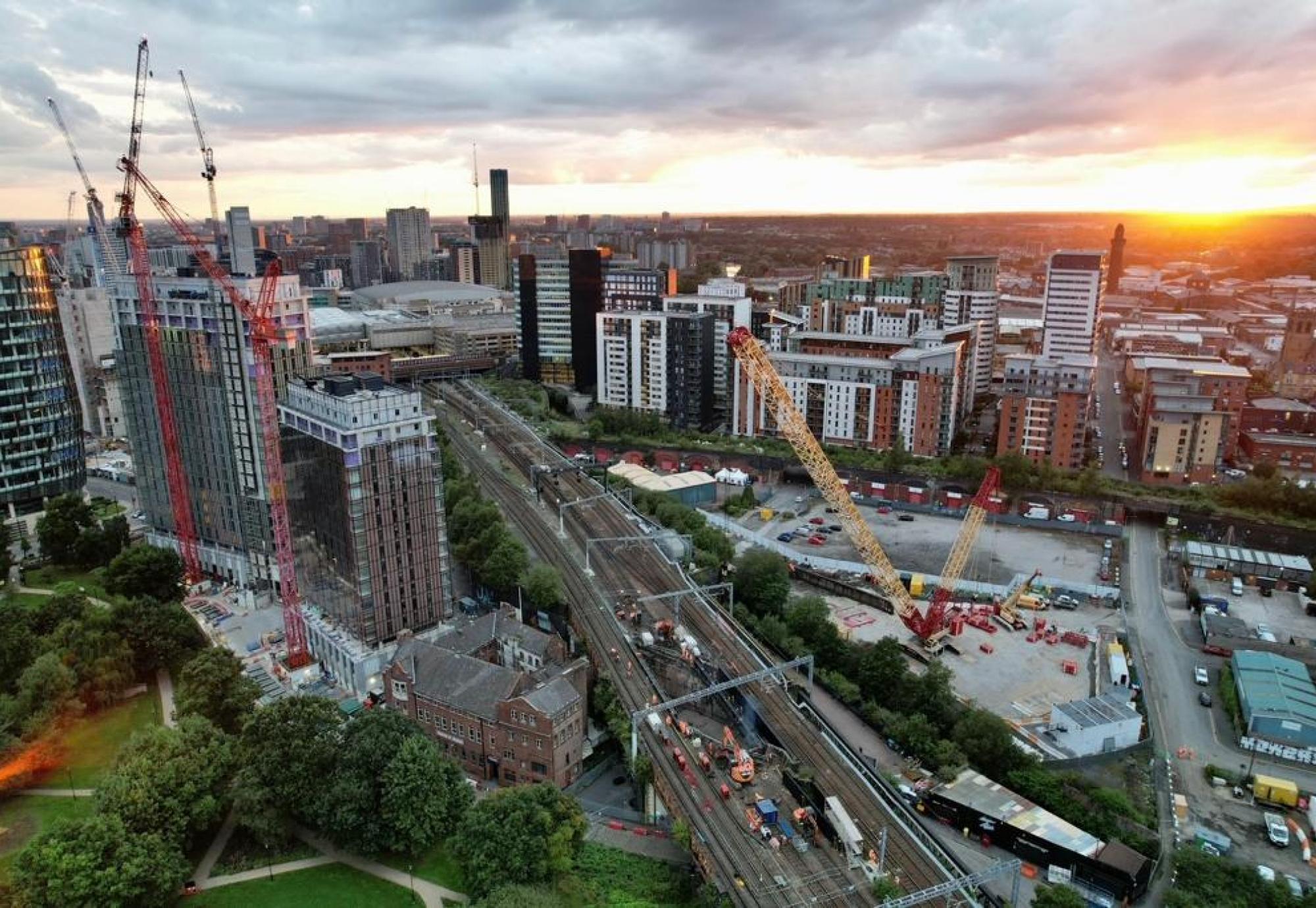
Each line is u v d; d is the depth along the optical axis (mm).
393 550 198625
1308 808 159750
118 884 123312
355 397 188250
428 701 176750
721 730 173375
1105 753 173875
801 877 131625
